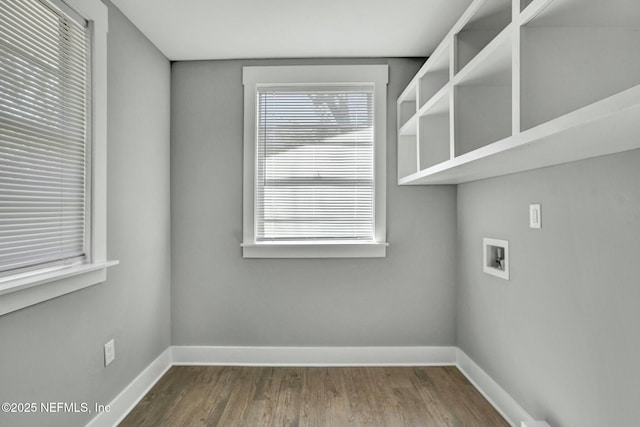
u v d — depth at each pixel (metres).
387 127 3.16
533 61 1.31
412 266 3.18
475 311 2.83
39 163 1.66
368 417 2.33
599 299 1.60
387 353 3.17
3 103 1.47
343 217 3.17
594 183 1.62
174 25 2.54
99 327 2.10
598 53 1.30
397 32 2.69
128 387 2.42
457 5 2.32
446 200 3.18
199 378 2.89
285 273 3.17
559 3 1.15
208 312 3.18
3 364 1.46
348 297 3.17
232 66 3.15
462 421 2.30
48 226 1.72
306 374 2.97
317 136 3.17
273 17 2.46
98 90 2.02
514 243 2.27
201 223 3.17
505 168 2.04
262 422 2.28
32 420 1.60
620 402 1.50
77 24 1.89
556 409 1.88
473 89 1.97
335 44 2.88
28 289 1.54
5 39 1.48
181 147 3.16
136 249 2.55
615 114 0.90
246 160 3.14
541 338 2.01
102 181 2.06
